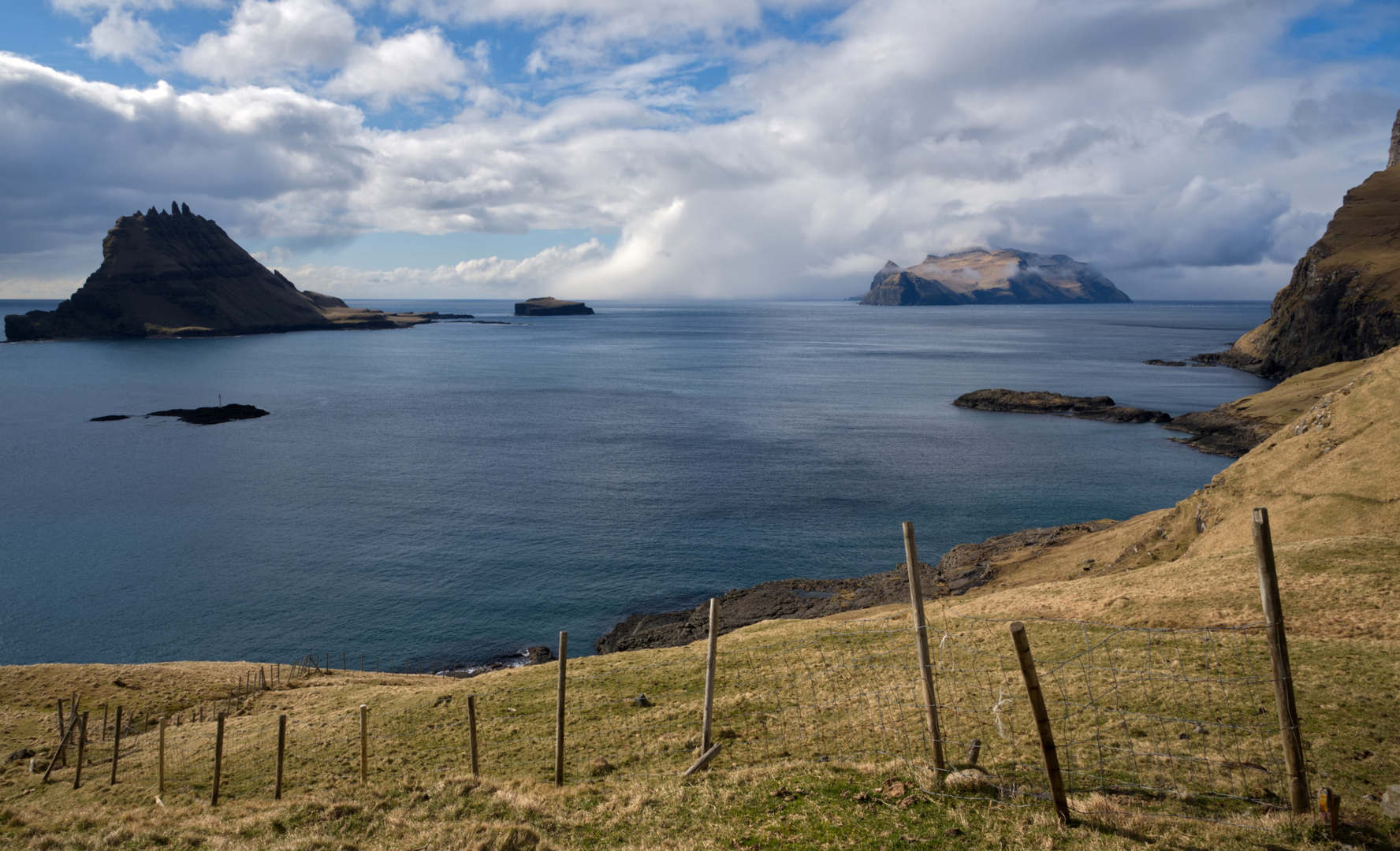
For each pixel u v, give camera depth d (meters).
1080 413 165.12
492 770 22.86
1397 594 28.98
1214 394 192.62
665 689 29.89
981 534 86.06
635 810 15.83
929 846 12.59
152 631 65.50
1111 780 14.73
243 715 37.00
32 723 35.12
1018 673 23.47
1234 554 41.03
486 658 60.72
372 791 19.12
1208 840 11.84
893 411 177.38
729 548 83.25
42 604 71.00
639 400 198.88
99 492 108.50
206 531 91.12
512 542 85.94
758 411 178.50
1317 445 54.03
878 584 69.44
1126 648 24.92
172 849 16.33
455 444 142.50
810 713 22.84
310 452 136.12
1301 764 12.18
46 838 17.00
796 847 13.12
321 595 72.56
